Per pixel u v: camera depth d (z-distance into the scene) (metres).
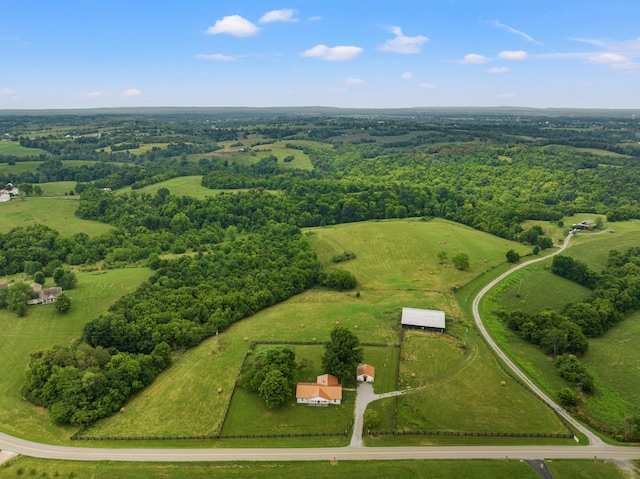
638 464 77.50
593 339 124.69
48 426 86.88
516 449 80.81
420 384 98.88
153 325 116.75
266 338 119.00
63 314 122.56
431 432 84.56
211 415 89.56
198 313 126.38
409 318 124.19
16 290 123.44
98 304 129.12
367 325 125.50
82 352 100.69
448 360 107.94
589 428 86.94
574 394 93.94
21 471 75.56
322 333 121.25
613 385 102.00
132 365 98.38
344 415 89.12
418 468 75.94
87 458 78.88
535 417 89.00
